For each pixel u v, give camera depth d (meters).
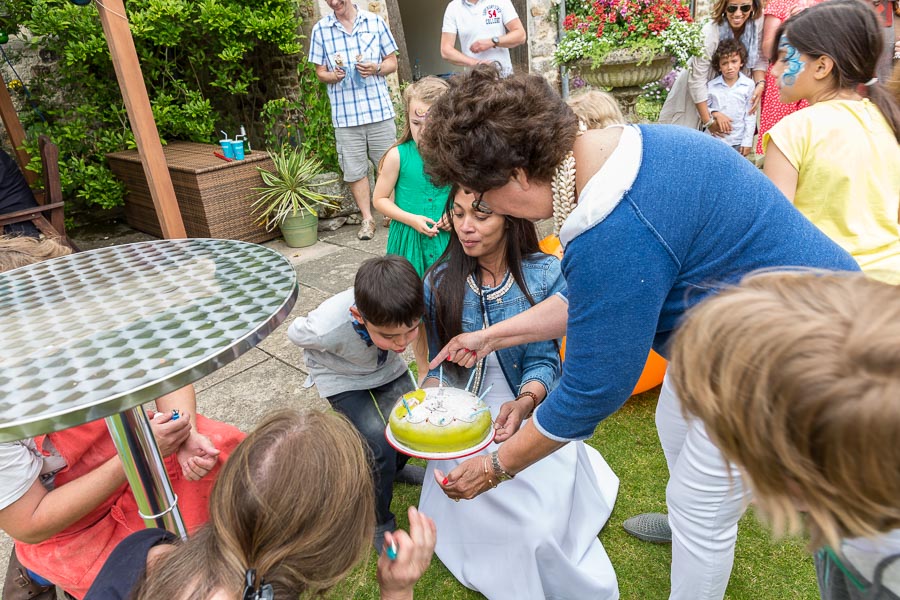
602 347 1.18
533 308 1.68
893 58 3.61
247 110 6.70
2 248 1.84
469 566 1.93
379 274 1.70
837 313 0.57
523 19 6.70
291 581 0.85
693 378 0.64
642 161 1.13
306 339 1.98
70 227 6.20
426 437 1.51
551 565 1.80
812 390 0.52
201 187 4.79
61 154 5.61
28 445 1.34
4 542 2.25
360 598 1.91
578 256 1.15
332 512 0.85
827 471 0.54
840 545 0.63
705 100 4.40
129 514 1.59
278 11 5.35
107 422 1.28
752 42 4.37
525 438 1.41
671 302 1.26
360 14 4.80
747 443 0.59
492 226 1.66
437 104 1.22
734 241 1.17
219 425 1.88
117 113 5.77
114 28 3.59
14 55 5.85
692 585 1.53
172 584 0.83
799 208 1.75
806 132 1.66
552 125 1.13
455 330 1.90
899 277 1.65
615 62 4.58
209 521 0.88
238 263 1.65
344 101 4.88
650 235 1.11
